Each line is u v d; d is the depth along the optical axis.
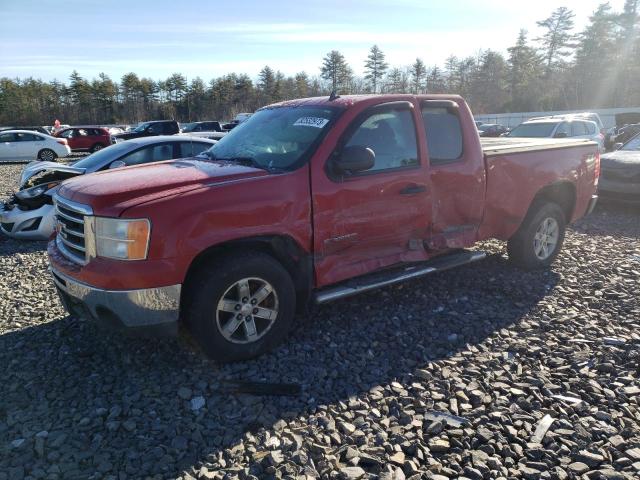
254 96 86.06
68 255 3.86
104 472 2.75
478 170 5.01
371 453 2.88
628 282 5.57
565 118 15.52
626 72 63.81
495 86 75.94
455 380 3.64
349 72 75.94
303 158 4.04
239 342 3.80
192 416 3.24
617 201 9.77
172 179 3.77
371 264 4.44
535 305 4.97
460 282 5.60
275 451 2.88
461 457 2.86
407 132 4.58
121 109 84.75
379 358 3.97
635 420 3.17
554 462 2.81
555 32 73.81
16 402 3.41
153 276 3.37
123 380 3.66
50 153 24.47
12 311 5.04
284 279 3.92
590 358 3.94
